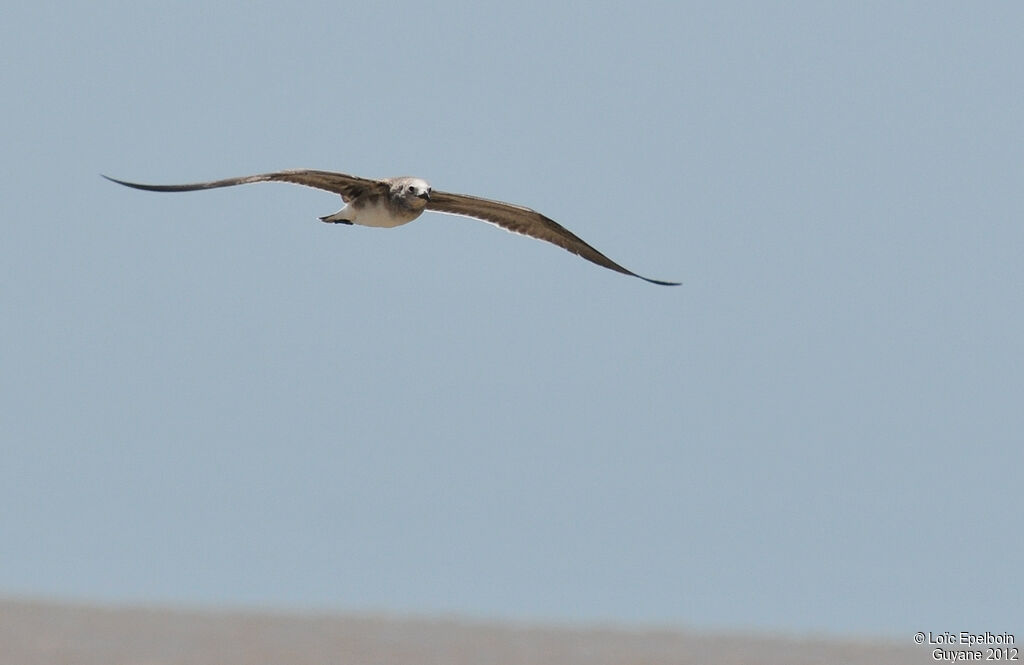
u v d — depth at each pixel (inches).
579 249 911.7
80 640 1190.3
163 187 772.6
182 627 1284.4
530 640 1302.9
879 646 1359.5
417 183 869.2
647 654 1253.7
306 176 850.8
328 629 1310.3
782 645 1348.4
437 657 1187.3
